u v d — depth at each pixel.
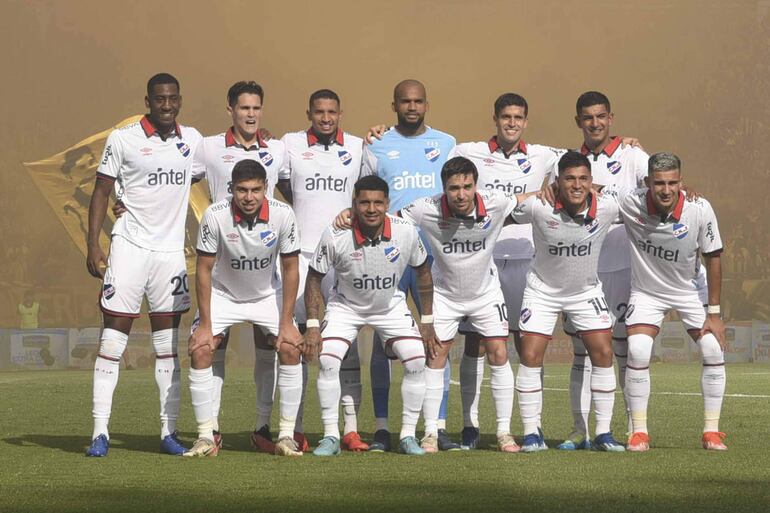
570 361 35.53
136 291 10.44
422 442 10.57
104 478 8.44
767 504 7.00
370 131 11.62
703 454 10.06
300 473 8.70
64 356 34.53
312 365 29.02
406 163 11.48
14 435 12.11
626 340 11.95
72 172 28.73
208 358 10.14
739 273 53.12
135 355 34.69
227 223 10.01
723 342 10.70
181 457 9.98
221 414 15.11
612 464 9.20
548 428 13.18
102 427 10.24
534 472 8.66
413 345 10.36
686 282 10.79
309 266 10.23
